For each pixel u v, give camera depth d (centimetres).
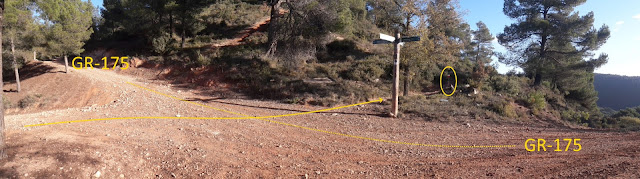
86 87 1895
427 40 1434
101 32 3388
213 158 621
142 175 530
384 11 1809
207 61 2059
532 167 563
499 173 538
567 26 2322
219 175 543
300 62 1983
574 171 526
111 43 3050
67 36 2177
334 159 648
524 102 1656
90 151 564
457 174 545
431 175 546
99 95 1717
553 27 2378
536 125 1108
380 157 666
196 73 1989
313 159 645
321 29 2136
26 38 2072
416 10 1528
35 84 2183
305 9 2033
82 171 493
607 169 523
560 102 2167
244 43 2488
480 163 607
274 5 2152
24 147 549
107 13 3419
